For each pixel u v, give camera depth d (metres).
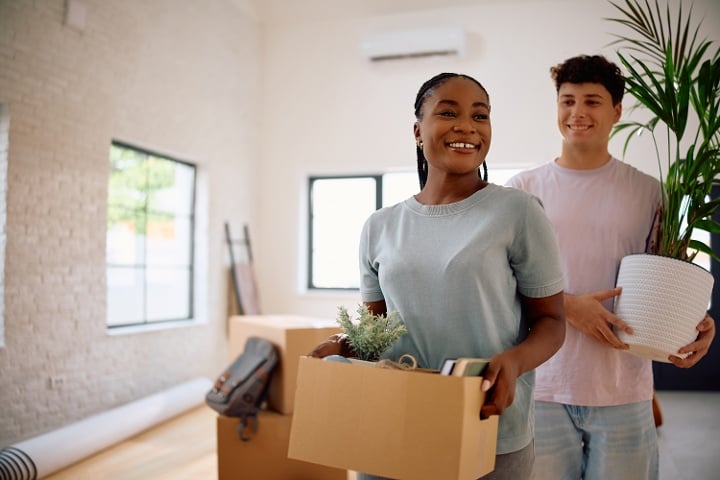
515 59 5.91
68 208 4.21
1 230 3.77
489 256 1.16
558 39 5.81
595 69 1.77
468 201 1.22
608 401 1.71
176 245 5.69
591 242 1.80
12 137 3.80
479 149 1.24
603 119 1.79
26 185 3.90
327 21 6.52
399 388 1.05
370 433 1.07
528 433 1.24
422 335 1.23
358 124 6.39
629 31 5.63
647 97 1.88
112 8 4.61
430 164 1.27
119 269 4.96
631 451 1.72
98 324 4.46
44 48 4.02
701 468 3.57
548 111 5.82
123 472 3.54
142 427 4.33
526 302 1.25
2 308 3.74
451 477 0.99
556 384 1.75
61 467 3.56
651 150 5.45
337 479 2.95
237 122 6.30
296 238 6.59
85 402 4.33
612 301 1.79
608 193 1.81
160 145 5.16
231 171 6.21
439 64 6.14
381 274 1.28
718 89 1.99
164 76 5.20
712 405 5.20
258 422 2.95
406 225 1.28
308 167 6.56
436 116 1.22
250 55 6.51
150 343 5.02
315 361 1.15
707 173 1.80
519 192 1.20
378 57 6.26
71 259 4.23
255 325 3.33
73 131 4.26
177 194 5.70
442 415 1.00
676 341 1.62
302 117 6.59
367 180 6.62
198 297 5.88
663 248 1.77
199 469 3.58
